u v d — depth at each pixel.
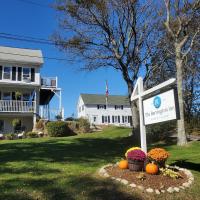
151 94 9.25
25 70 32.81
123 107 60.75
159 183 7.77
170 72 24.23
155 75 23.41
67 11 20.58
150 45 21.44
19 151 14.14
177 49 17.52
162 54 21.69
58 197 6.96
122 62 20.72
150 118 9.28
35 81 32.72
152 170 8.17
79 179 8.21
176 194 7.47
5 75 32.09
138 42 21.14
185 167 10.56
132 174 8.20
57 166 10.06
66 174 8.83
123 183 7.73
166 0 17.92
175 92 8.24
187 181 8.18
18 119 29.89
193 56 24.61
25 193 7.11
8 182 7.90
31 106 30.73
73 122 27.31
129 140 19.95
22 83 32.09
